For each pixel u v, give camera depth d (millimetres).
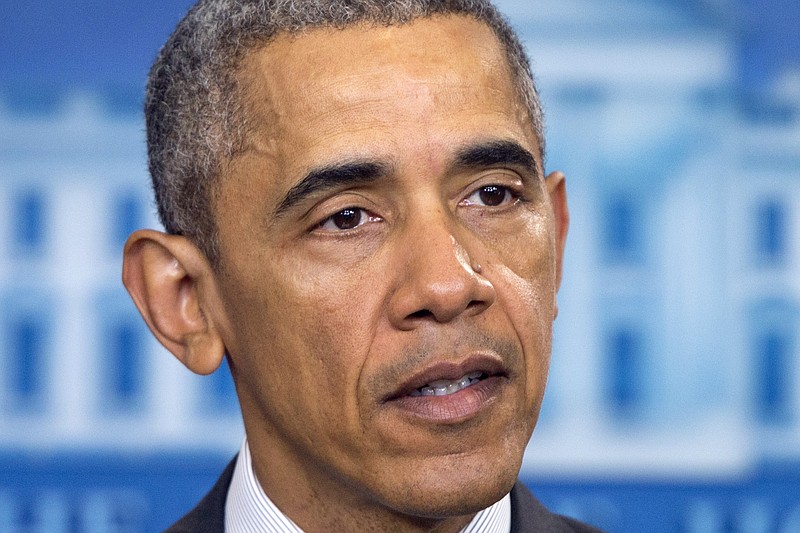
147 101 8445
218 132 7500
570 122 13320
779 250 13281
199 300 7988
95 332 13289
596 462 13148
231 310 7660
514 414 7020
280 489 7871
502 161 7180
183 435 13305
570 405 13172
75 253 13312
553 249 7598
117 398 13266
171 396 13297
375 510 7555
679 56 13391
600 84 13336
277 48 7270
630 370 13203
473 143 7016
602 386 13180
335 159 6910
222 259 7586
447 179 7023
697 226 13273
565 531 8500
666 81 13375
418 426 6844
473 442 6863
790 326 13227
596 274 13227
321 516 7727
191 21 8039
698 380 13203
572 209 13266
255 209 7285
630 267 13250
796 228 13305
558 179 8617
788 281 13250
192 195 7781
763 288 13266
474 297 6766
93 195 13375
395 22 7172
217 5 7812
